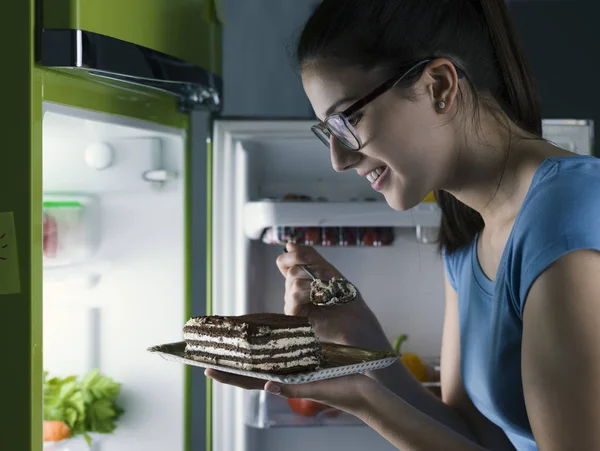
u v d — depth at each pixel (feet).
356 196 6.98
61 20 4.12
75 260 6.18
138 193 6.28
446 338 4.73
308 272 4.63
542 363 2.84
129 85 5.11
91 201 6.23
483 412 3.95
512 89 3.59
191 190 6.59
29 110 4.04
